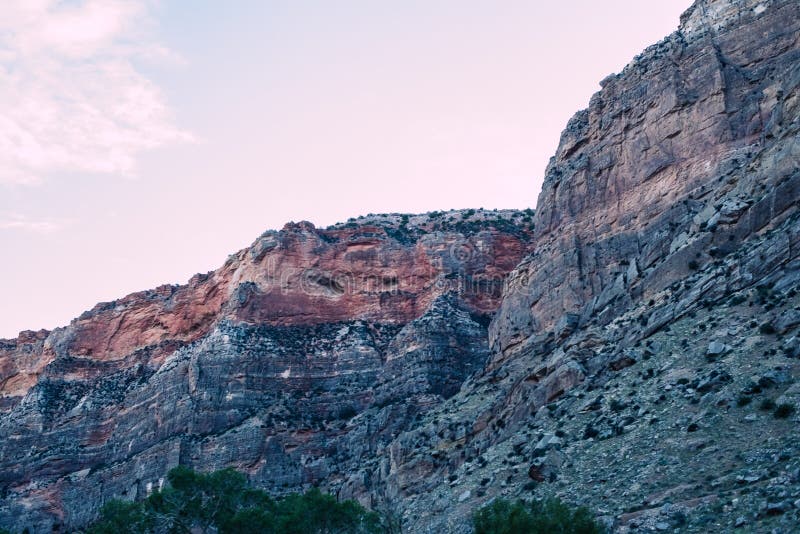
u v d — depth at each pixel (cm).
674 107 10631
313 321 15588
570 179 11544
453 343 14062
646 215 10375
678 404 6744
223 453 13500
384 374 14175
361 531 8069
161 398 15162
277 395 14550
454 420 10069
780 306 7075
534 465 7038
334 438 13550
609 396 7500
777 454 5534
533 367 9588
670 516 5391
